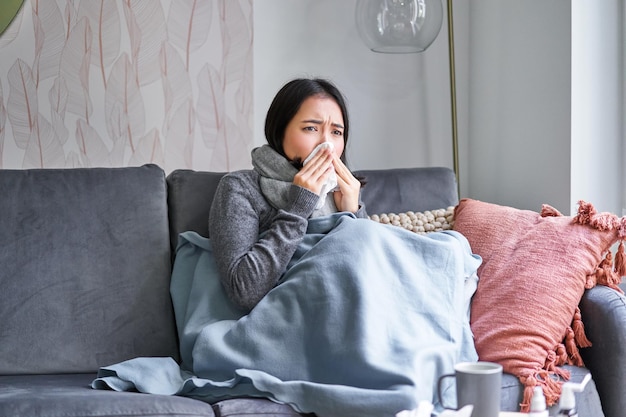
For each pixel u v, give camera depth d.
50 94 2.93
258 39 3.09
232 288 2.00
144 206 2.20
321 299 1.88
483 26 3.14
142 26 2.98
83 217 2.15
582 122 2.70
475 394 1.35
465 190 3.26
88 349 2.06
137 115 2.99
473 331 1.96
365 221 2.01
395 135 3.23
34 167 2.92
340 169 2.20
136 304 2.12
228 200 2.12
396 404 1.68
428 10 2.85
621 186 2.76
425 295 1.92
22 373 2.02
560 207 2.73
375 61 3.20
